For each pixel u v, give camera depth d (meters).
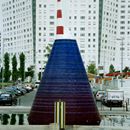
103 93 64.94
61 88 28.77
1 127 25.00
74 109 28.36
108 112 44.97
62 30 30.28
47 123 28.45
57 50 29.86
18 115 38.69
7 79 127.88
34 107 29.25
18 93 79.44
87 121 28.61
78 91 28.83
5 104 53.41
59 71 29.16
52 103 28.59
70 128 26.81
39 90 29.45
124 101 60.12
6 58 126.88
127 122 34.06
